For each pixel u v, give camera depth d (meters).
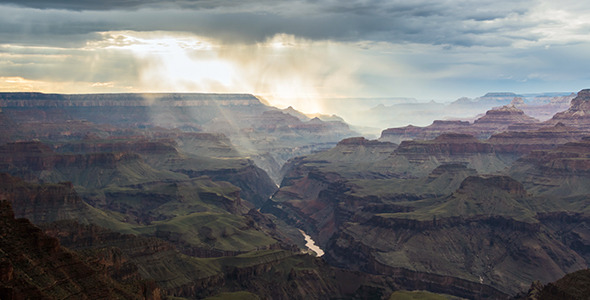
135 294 179.62
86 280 158.38
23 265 144.62
